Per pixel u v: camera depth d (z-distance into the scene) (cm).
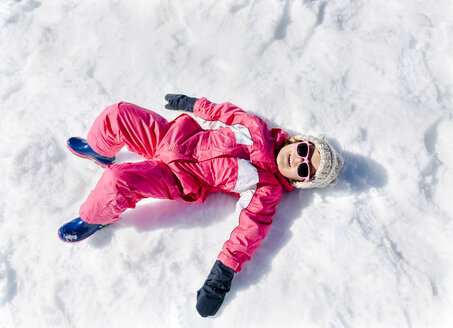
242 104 220
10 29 249
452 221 183
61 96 228
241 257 169
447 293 170
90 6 257
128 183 160
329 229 185
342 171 198
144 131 181
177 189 180
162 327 171
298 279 178
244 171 177
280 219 193
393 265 175
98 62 239
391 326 166
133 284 180
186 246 189
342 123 207
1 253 187
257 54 233
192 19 245
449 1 234
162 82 232
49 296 178
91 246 189
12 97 229
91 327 174
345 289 174
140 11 252
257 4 242
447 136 197
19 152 208
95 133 181
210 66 234
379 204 188
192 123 191
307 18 236
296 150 172
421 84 212
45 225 194
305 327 168
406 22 230
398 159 194
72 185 204
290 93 219
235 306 175
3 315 177
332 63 225
